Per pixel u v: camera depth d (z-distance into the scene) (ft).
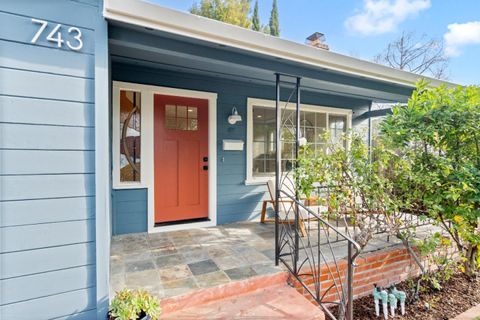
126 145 10.97
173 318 6.07
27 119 5.05
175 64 9.93
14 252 4.98
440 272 9.40
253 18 52.95
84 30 5.48
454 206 8.59
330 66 9.01
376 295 7.62
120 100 10.80
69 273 5.42
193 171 12.41
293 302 6.78
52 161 5.25
